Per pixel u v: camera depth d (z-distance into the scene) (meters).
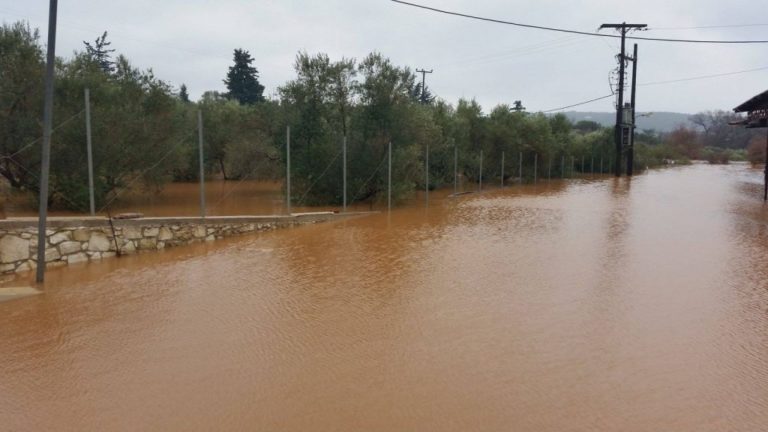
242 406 4.03
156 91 16.50
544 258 9.73
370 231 13.02
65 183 12.72
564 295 7.21
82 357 4.97
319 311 6.43
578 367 4.80
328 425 3.76
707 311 6.53
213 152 27.27
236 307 6.58
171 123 16.91
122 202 16.38
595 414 3.94
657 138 84.06
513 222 14.91
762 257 9.94
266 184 26.44
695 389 4.37
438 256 9.88
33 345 5.27
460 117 33.38
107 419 3.84
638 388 4.38
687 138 82.00
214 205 16.94
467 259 9.61
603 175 46.72
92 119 13.21
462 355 5.06
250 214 14.95
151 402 4.09
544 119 39.88
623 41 40.69
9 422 3.80
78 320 6.05
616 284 7.83
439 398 4.17
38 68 12.80
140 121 14.99
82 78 13.90
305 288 7.51
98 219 9.45
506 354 5.09
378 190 19.42
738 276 8.40
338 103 19.12
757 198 22.77
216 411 3.95
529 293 7.30
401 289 7.48
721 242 11.59
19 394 4.23
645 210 18.09
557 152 41.47
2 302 6.73
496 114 36.31
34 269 8.59
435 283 7.84
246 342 5.38
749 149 71.00
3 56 12.53
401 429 3.71
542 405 4.07
